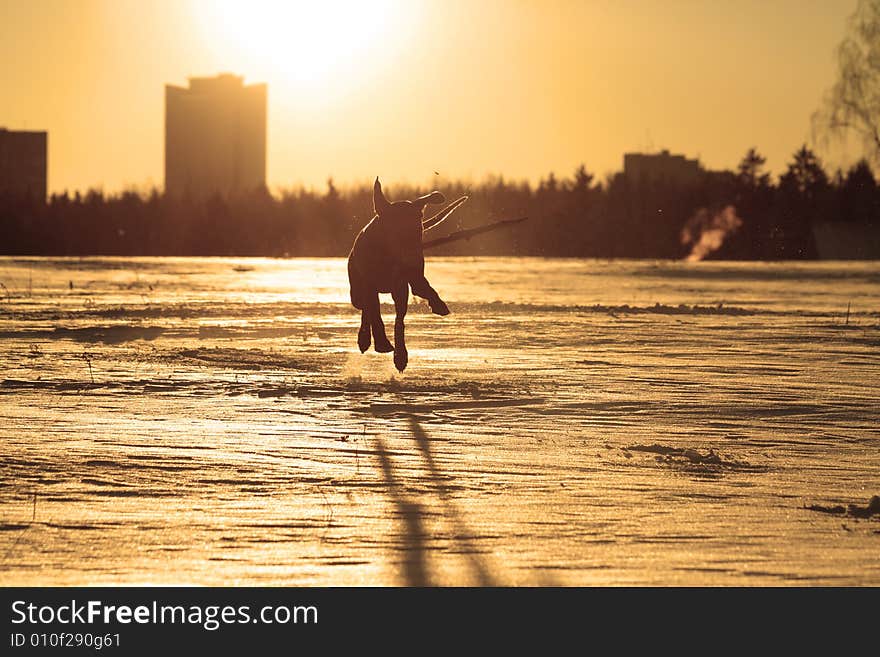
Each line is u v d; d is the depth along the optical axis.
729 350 41.72
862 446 23.19
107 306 61.00
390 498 18.27
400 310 28.05
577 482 19.48
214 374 32.94
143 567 14.55
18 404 26.98
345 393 29.61
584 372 34.62
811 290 90.00
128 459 20.78
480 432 24.31
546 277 109.19
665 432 24.58
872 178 197.50
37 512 17.06
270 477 19.61
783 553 15.38
